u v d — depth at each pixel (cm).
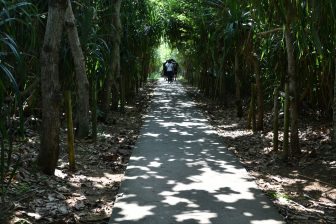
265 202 410
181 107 1274
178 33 1795
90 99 958
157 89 2144
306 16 537
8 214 362
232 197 423
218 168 539
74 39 704
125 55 1163
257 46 889
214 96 1528
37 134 673
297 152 620
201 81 1905
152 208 389
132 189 446
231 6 620
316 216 398
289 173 547
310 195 464
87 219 375
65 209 391
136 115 1110
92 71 854
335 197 457
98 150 657
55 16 461
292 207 420
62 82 770
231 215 375
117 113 1123
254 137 786
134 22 1200
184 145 684
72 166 528
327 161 588
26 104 711
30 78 661
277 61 806
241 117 1062
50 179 472
